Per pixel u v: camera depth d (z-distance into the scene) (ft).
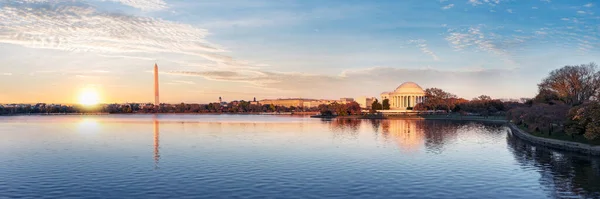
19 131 600.39
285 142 420.77
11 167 273.54
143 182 228.22
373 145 391.86
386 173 251.39
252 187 216.33
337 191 208.95
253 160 297.94
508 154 330.75
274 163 285.02
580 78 647.56
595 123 330.75
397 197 198.90
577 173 252.42
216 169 263.49
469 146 384.47
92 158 310.45
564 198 198.39
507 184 224.74
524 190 212.43
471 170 261.24
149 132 568.41
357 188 214.90
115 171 258.37
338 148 367.86
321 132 561.02
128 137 486.38
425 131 581.53
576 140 377.09
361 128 652.07
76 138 475.72
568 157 314.35
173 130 609.42
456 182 228.63
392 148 368.07
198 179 234.99
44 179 236.43
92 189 213.25
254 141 431.84
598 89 627.87
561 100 644.69
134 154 330.75
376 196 200.44
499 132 561.02
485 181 231.09
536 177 241.35
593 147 328.90
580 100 635.25
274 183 225.35
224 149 360.48
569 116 395.14
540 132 456.04
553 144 370.53
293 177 239.71
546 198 198.49
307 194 203.51
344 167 270.46
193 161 293.84
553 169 265.13
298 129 626.64
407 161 294.05
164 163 285.84
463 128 649.61
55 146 390.83
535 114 450.30
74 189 213.46
